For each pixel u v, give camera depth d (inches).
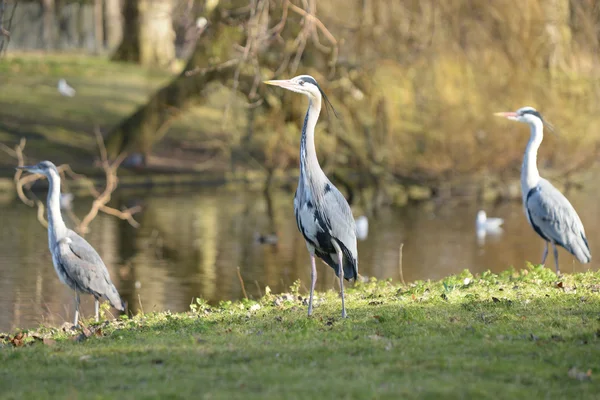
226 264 824.9
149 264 815.1
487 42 1095.0
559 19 1080.2
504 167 1213.1
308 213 391.5
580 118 1171.9
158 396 257.0
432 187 1261.1
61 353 331.9
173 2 2106.3
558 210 528.4
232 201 1212.5
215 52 1081.4
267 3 826.8
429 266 821.9
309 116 398.6
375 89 1073.5
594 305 391.9
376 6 1031.0
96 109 1651.1
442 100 1127.0
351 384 265.0
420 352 305.1
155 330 388.2
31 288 692.7
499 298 415.8
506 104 1139.3
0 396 267.4
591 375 274.4
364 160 1136.2
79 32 2377.0
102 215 1085.8
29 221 1022.4
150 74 1999.3
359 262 837.2
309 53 1013.2
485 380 269.0
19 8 2240.4
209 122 1614.2
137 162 1360.7
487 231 1032.2
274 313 415.8
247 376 279.3
